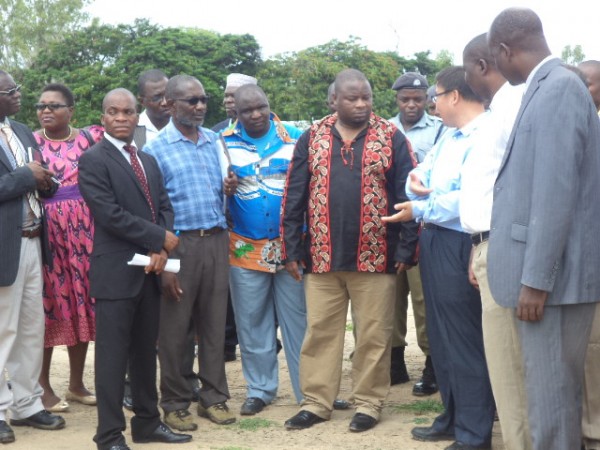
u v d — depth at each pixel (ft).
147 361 17.40
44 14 164.86
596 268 13.03
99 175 16.62
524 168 13.16
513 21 13.55
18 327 18.78
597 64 19.98
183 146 19.19
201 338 19.51
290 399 21.61
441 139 17.63
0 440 17.84
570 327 13.10
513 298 13.28
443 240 16.90
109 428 16.51
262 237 19.92
